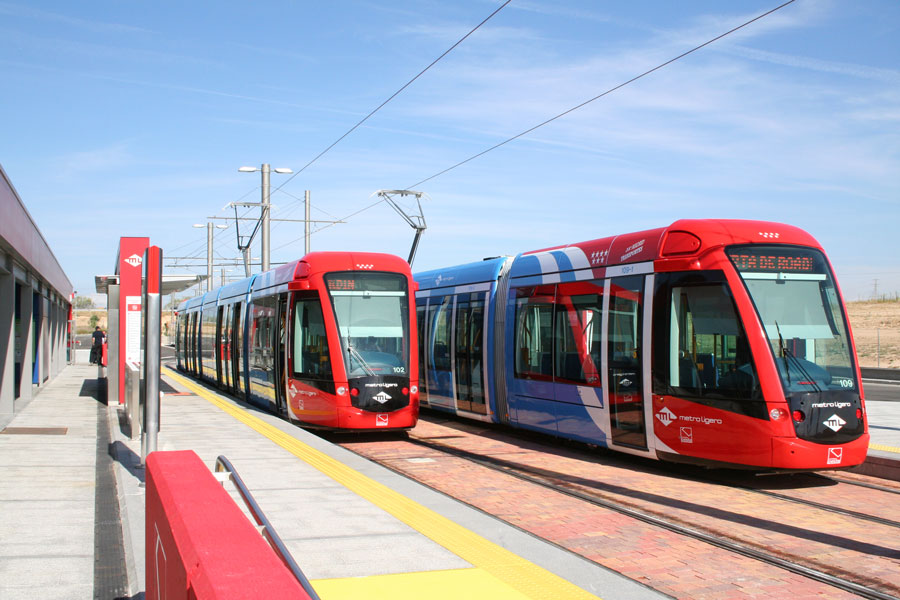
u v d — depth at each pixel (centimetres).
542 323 1355
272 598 223
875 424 1598
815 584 624
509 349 1449
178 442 1220
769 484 1035
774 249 1052
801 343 1017
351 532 687
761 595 597
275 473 959
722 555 702
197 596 244
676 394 1062
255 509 438
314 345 1459
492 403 1523
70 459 1060
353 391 1398
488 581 557
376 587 541
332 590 534
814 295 1052
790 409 971
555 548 655
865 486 1025
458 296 1686
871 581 632
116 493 846
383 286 1481
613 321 1179
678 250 1082
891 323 6706
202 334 2895
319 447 1149
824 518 841
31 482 899
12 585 549
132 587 545
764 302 1018
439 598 520
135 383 1251
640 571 655
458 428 1645
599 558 691
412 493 847
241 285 2166
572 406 1260
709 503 913
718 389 1020
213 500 336
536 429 1366
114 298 1841
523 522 819
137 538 660
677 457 1061
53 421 1505
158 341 972
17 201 1520
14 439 1245
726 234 1052
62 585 550
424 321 1852
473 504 902
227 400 1900
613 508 882
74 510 770
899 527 803
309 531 689
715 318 1034
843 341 1046
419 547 642
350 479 920
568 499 931
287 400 1535
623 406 1147
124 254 1638
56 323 3133
